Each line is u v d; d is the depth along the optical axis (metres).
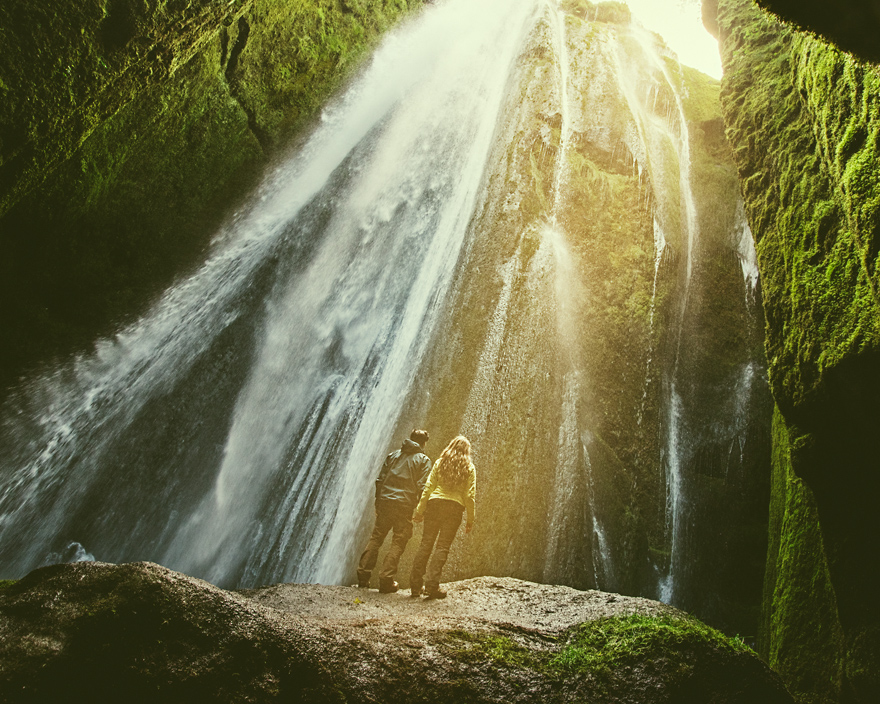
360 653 3.37
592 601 5.19
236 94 11.28
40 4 5.00
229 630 3.02
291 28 11.91
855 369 5.29
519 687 3.55
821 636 6.30
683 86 15.80
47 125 5.44
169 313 10.78
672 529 9.96
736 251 13.33
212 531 9.93
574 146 12.48
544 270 10.05
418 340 10.09
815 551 6.77
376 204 12.79
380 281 11.75
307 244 12.38
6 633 2.72
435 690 3.38
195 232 11.09
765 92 8.07
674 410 11.16
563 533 8.23
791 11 3.78
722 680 3.70
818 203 6.37
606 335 10.39
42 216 8.78
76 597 2.93
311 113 12.47
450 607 4.96
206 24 6.46
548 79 12.77
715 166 14.49
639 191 12.35
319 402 10.66
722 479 10.98
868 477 5.65
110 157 9.37
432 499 5.42
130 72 6.01
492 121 12.98
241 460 10.56
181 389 10.84
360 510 8.65
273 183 12.09
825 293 5.93
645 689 3.58
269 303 11.88
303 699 3.02
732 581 10.16
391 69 14.02
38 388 9.38
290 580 8.76
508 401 8.78
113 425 10.10
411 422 8.96
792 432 6.49
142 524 10.00
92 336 9.91
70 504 9.46
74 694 2.67
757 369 12.06
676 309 12.01
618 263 11.20
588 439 9.33
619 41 15.81
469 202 11.69
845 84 5.41
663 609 4.79
